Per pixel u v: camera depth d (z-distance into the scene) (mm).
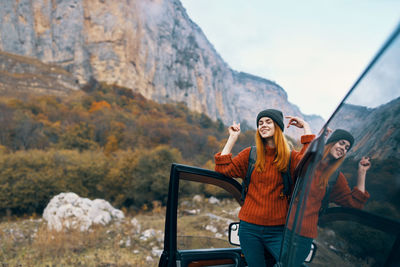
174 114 109250
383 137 590
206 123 94000
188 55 157750
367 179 634
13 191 22734
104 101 88062
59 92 102750
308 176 943
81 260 5844
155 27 148625
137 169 27047
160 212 13711
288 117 1655
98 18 131250
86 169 27547
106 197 27766
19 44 118562
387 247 577
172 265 1695
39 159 26703
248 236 1571
